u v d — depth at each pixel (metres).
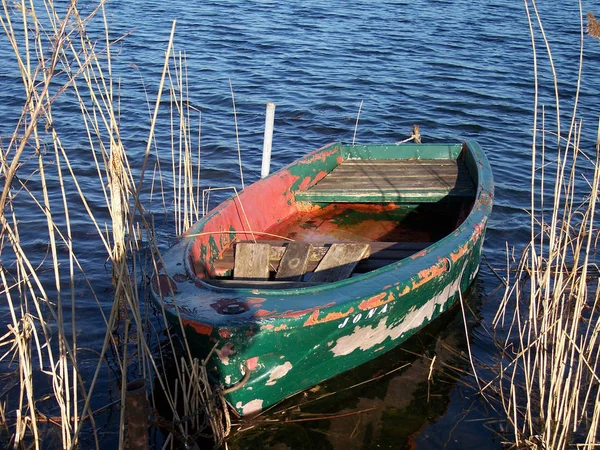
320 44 15.76
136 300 4.31
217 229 5.52
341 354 4.67
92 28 15.92
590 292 5.96
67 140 9.51
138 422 3.40
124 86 12.05
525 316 5.75
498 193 8.49
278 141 10.14
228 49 14.98
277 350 4.17
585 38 16.95
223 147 9.73
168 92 11.88
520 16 19.41
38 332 5.24
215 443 4.20
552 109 11.95
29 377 3.97
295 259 5.43
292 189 6.84
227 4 19.67
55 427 4.33
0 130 9.77
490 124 11.20
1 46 13.46
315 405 4.64
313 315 4.15
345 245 5.60
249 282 4.88
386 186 7.00
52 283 5.93
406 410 4.62
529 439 4.23
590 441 4.01
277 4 19.98
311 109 11.58
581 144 10.30
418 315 5.21
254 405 4.41
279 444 4.29
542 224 4.68
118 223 5.32
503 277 6.46
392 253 5.80
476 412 4.61
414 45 16.00
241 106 11.53
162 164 9.01
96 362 4.98
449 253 5.17
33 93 3.59
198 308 4.14
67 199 7.66
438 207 7.09
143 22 16.91
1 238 3.97
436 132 10.83
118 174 4.44
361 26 17.70
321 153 7.36
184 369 4.49
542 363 4.36
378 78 13.44
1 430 4.27
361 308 4.39
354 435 4.39
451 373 5.00
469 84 13.22
